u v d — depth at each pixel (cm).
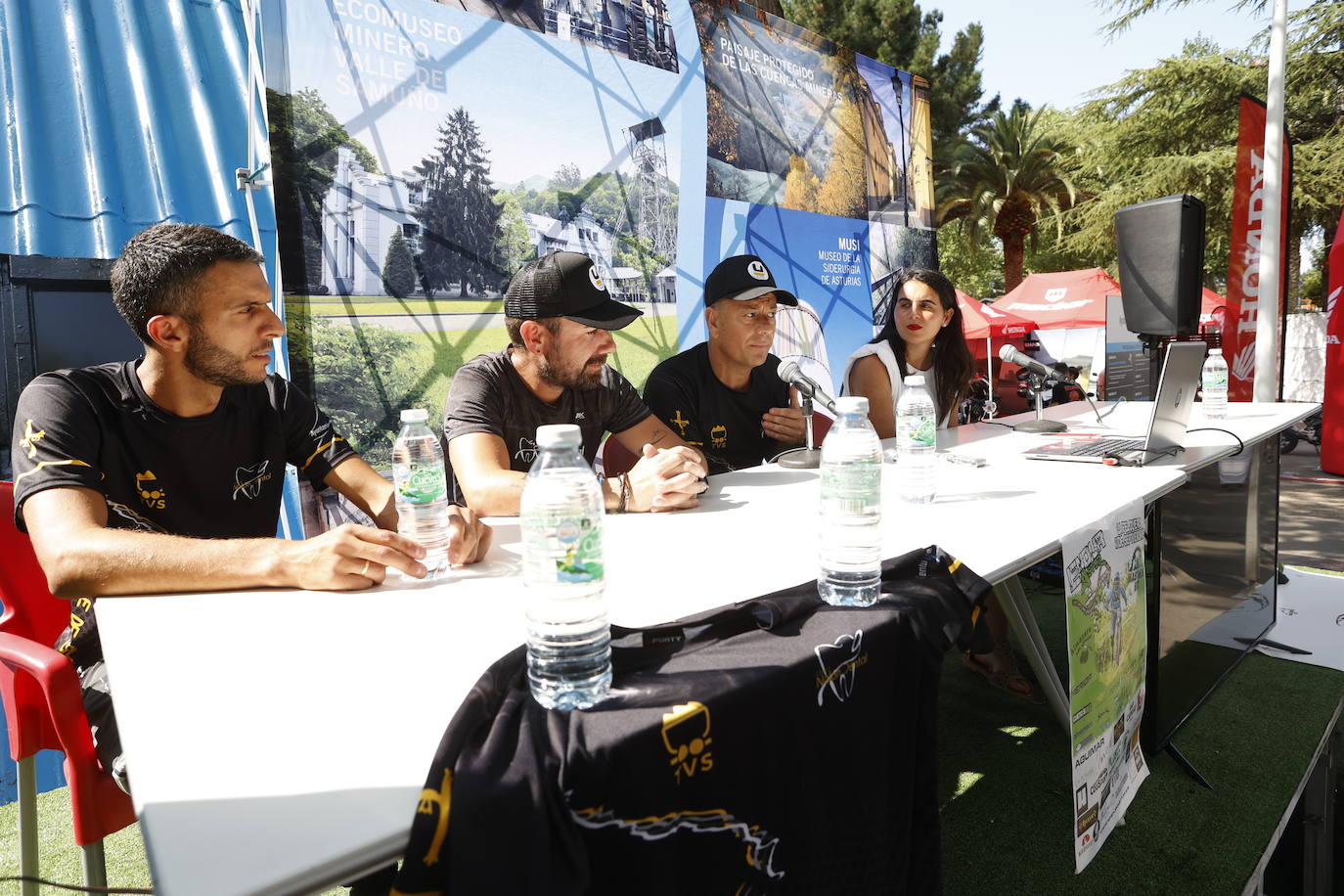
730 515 167
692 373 284
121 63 258
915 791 107
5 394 195
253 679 87
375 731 75
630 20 380
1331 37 1556
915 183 562
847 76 508
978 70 2358
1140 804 215
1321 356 1225
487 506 172
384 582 123
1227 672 276
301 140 273
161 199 262
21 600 154
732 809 81
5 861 193
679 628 94
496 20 328
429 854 60
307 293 276
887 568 116
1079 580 145
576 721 73
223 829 59
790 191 470
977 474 205
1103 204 1964
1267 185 611
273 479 180
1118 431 277
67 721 125
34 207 238
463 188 318
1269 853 193
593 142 365
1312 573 389
